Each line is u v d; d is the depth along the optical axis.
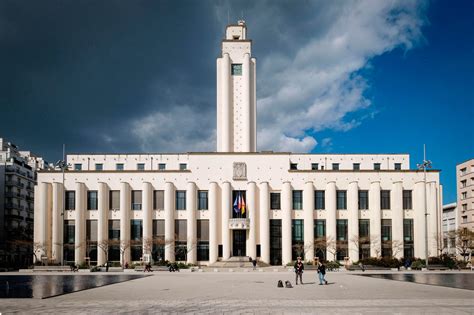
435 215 82.81
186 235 83.19
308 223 82.44
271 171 85.38
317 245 79.94
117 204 84.50
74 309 24.34
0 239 108.31
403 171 85.25
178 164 89.56
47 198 83.25
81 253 81.44
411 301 26.77
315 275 55.50
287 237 81.38
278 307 24.64
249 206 82.56
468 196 112.19
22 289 36.03
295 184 84.94
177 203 84.44
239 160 85.69
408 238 83.56
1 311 23.70
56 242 81.12
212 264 77.31
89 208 84.25
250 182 83.25
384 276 52.75
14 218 112.00
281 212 83.75
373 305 25.16
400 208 83.00
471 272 61.56
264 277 51.81
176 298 29.05
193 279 48.50
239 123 93.25
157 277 52.56
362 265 65.88
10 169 112.69
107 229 83.31
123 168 89.56
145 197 82.75
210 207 82.44
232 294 31.50
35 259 80.56
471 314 22.16
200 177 85.06
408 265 71.88
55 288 36.94
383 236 83.75
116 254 82.25
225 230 81.06
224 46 95.75
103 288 36.91
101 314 22.75
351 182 83.75
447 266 70.19
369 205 84.38
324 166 88.88
